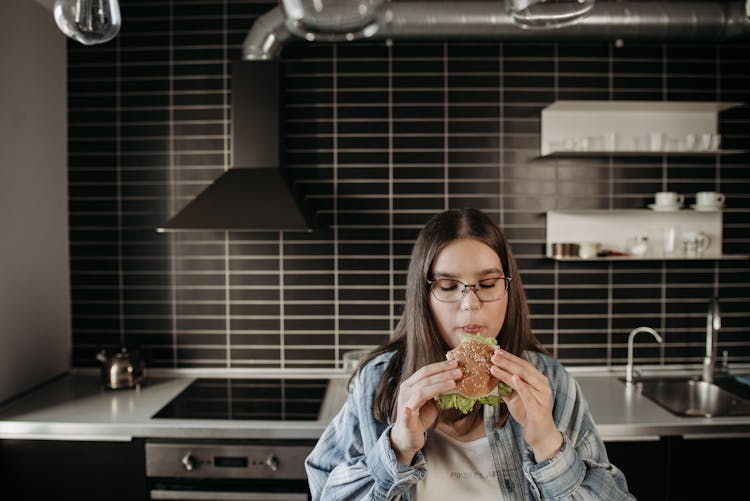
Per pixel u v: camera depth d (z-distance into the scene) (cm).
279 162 239
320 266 258
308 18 88
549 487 94
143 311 259
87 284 259
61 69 253
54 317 248
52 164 246
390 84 254
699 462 197
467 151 255
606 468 103
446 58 254
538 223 257
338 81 254
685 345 259
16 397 223
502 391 95
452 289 101
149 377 256
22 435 197
